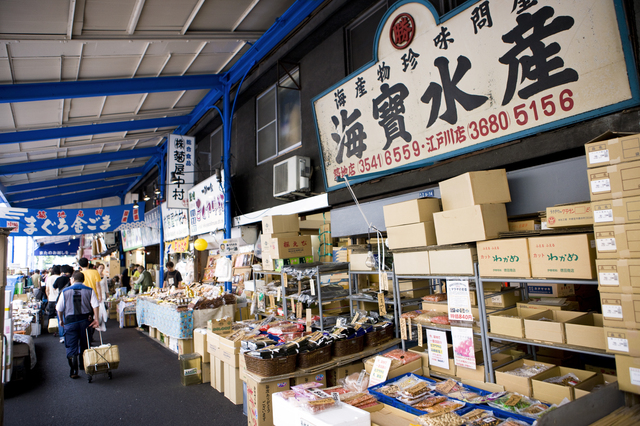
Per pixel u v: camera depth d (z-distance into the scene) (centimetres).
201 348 500
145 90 643
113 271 1620
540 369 283
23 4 386
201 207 870
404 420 246
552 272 258
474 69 346
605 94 269
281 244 507
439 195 388
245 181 821
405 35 401
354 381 327
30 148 813
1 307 316
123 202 1855
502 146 340
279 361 330
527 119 314
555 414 172
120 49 525
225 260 733
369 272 431
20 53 470
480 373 302
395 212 372
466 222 306
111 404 427
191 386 478
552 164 308
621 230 206
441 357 328
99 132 796
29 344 555
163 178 1149
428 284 447
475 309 349
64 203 1591
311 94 633
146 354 657
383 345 397
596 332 238
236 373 408
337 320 426
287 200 666
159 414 392
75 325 533
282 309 548
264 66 687
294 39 616
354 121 476
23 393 475
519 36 312
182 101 816
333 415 238
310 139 629
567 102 289
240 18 548
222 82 738
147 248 1554
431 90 385
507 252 284
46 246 2219
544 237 264
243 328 469
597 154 217
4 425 382
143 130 934
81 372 561
